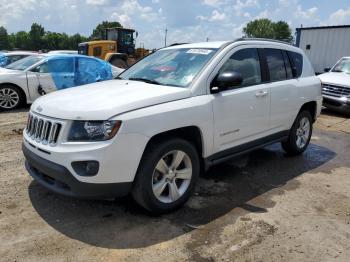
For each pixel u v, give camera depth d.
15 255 3.06
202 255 3.14
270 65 5.15
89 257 3.06
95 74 10.55
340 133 8.12
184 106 3.74
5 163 5.18
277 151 6.39
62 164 3.26
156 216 3.77
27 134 3.86
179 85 4.06
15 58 14.43
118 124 3.25
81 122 3.27
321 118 9.88
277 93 5.10
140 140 3.36
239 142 4.61
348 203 4.30
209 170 5.26
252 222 3.73
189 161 3.90
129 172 3.36
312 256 3.19
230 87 4.40
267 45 5.19
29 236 3.34
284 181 4.95
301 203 4.25
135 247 3.22
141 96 3.59
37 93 9.62
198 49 4.60
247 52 4.78
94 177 3.22
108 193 3.32
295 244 3.36
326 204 4.25
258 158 5.94
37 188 4.34
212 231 3.53
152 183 3.58
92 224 3.58
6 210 3.79
